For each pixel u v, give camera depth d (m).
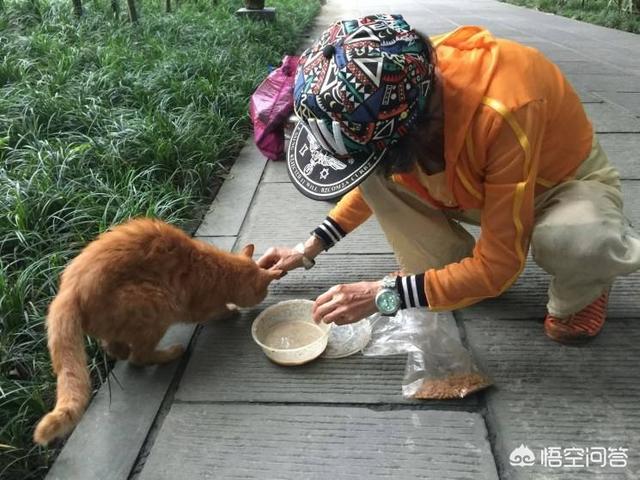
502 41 1.71
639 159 3.85
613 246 1.82
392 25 1.51
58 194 2.90
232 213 3.28
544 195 1.97
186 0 8.66
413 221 2.17
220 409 1.96
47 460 1.81
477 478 1.69
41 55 4.85
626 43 8.31
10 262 2.60
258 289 2.31
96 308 1.89
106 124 3.80
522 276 2.55
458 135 1.61
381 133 1.48
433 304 1.85
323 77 1.46
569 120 1.84
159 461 1.77
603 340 2.18
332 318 1.90
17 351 2.15
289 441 1.83
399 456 1.76
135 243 2.00
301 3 11.70
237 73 5.27
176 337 2.30
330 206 3.33
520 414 1.89
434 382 2.01
